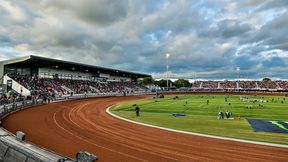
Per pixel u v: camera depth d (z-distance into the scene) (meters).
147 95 70.94
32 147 5.47
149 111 29.70
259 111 28.30
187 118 22.88
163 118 22.97
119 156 10.34
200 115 25.25
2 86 47.91
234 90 89.94
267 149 11.38
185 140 13.34
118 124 19.30
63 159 4.63
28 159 4.99
